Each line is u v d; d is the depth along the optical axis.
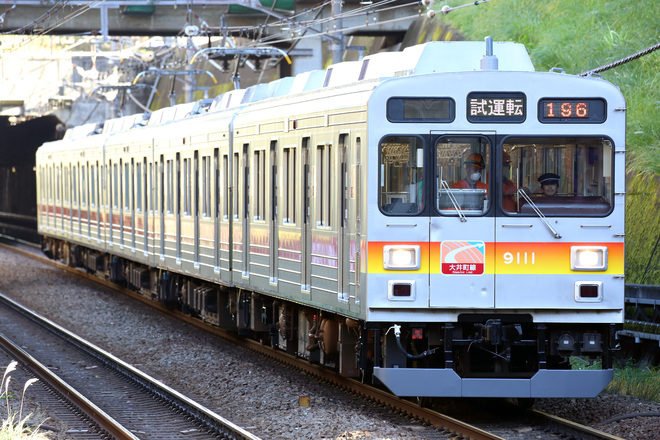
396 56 31.72
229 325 49.75
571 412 31.72
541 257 29.16
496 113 29.11
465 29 76.38
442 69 30.56
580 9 66.12
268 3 86.81
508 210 29.16
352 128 30.41
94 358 46.22
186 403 33.50
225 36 80.69
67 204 85.56
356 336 33.06
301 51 93.00
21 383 40.00
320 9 82.25
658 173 44.84
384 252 28.88
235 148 43.59
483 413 31.89
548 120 29.19
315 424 30.09
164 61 116.56
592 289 29.22
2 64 128.25
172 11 89.81
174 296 58.94
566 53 61.91
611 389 34.72
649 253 42.56
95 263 77.81
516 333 29.27
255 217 40.94
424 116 29.03
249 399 35.28
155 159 57.66
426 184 28.91
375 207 28.84
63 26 88.81
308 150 34.78
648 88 53.59
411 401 32.78
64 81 129.38
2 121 156.62
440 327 29.61
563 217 29.14
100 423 31.81
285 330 39.19
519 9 72.06
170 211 54.62
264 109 40.34
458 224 28.98
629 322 38.78
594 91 29.27
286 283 37.22
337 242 31.80
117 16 89.12
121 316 60.31
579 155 29.34
